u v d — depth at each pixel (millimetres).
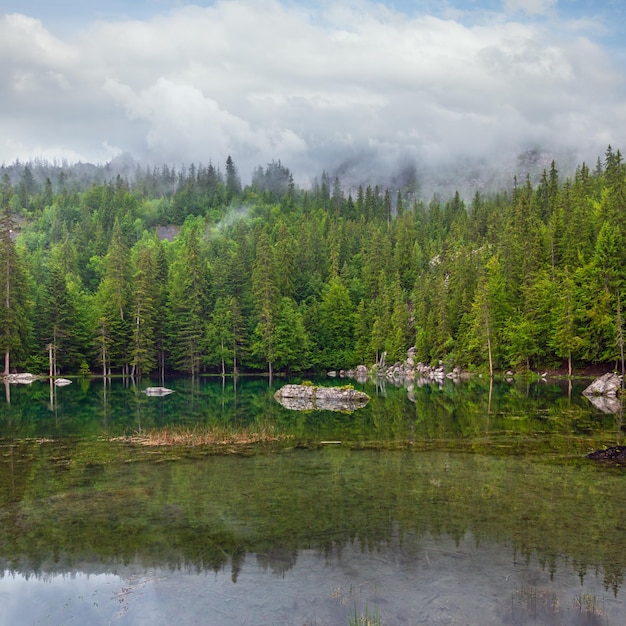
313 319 100812
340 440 25312
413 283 119250
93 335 83188
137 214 180500
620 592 10148
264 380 79562
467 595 10078
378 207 181625
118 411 37875
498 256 90625
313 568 11227
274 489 16766
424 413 35938
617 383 49469
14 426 30344
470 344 76062
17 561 11695
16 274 72625
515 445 23844
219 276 99500
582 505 14961
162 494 16281
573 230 76438
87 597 10234
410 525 13516
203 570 11211
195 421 32500
